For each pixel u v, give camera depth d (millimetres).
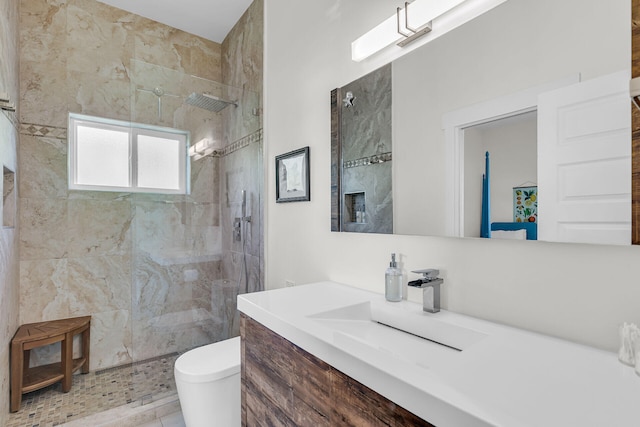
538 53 886
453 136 1098
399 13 1272
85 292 2422
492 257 1009
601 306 794
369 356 762
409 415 641
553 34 856
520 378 649
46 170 2297
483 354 766
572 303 843
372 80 1405
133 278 2078
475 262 1054
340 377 822
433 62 1165
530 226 905
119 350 2537
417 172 1217
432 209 1164
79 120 2441
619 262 768
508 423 501
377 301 1259
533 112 897
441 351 976
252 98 2328
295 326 987
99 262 2475
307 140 1811
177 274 2221
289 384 1031
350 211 1517
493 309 1009
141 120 2107
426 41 1191
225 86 2375
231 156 2354
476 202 1034
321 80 1701
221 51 3064
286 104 1993
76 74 2393
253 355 1247
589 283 814
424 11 1184
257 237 2268
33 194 2250
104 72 2496
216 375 1485
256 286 2270
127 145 2619
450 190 1107
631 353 695
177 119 2223
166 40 2760
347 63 1538
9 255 1889
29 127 2230
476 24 1038
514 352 776
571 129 824
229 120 2365
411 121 1239
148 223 2135
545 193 873
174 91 2213
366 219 1432
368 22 1427
